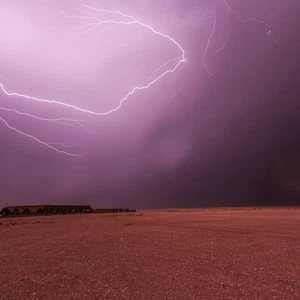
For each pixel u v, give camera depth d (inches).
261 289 131.8
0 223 645.9
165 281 145.6
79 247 256.5
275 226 447.8
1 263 192.7
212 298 120.3
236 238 307.9
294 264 182.7
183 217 784.3
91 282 144.9
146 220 655.8
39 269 173.8
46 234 376.2
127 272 164.1
